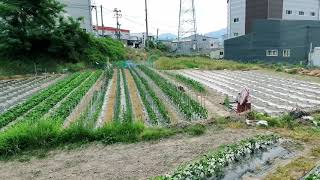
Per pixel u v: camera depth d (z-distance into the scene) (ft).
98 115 57.67
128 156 35.37
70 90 83.41
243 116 49.06
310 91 82.79
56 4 143.54
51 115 57.21
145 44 244.01
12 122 55.62
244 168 31.09
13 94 84.38
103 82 99.91
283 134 41.52
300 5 200.75
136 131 42.11
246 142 36.58
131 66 156.97
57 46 142.20
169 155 35.24
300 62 146.92
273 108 63.16
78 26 155.02
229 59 176.86
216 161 30.96
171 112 60.80
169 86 86.28
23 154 36.65
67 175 30.83
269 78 109.81
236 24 204.64
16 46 134.62
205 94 78.59
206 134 42.52
